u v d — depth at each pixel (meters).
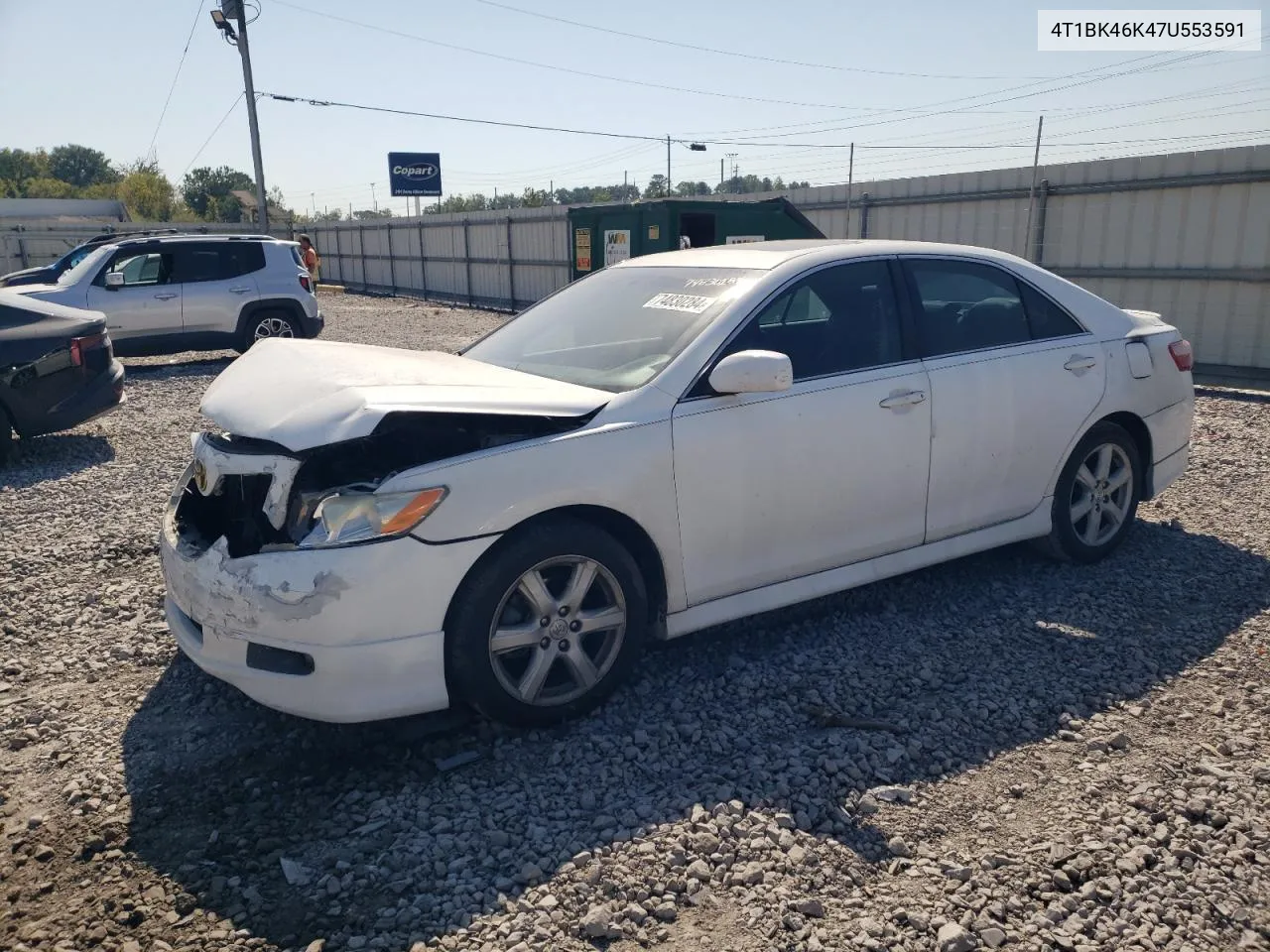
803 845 2.91
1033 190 13.06
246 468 3.46
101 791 3.27
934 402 4.34
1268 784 3.19
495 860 2.89
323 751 3.52
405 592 3.23
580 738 3.56
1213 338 11.48
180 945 2.57
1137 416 5.13
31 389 8.01
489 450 3.41
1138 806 3.09
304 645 3.21
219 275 14.08
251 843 3.01
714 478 3.78
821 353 4.14
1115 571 5.07
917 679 3.95
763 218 15.28
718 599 3.92
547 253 23.58
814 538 4.09
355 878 2.83
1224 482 6.76
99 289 13.30
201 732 3.66
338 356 3.98
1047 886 2.74
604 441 3.56
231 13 27.45
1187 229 11.56
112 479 7.48
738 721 3.65
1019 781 3.25
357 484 3.38
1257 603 4.64
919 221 14.94
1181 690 3.84
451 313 24.05
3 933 2.63
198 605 3.41
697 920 2.62
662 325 4.13
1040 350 4.77
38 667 4.19
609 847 2.91
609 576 3.59
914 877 2.79
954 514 4.52
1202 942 2.53
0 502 6.86
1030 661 4.09
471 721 3.69
